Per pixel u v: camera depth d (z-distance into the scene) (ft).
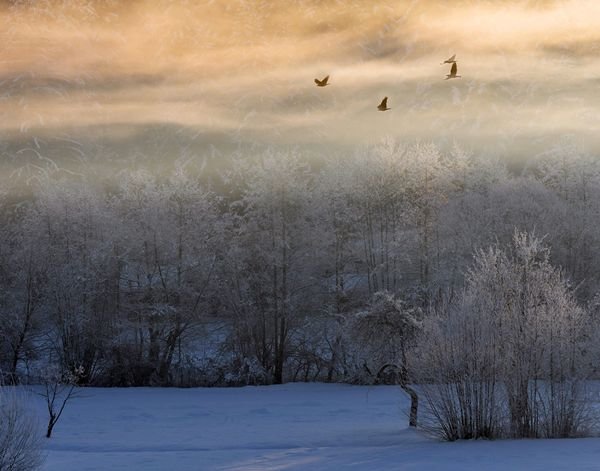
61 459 73.41
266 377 188.34
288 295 194.49
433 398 81.15
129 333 193.67
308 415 123.03
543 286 86.28
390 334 150.51
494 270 87.66
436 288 187.83
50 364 181.06
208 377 187.32
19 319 186.50
